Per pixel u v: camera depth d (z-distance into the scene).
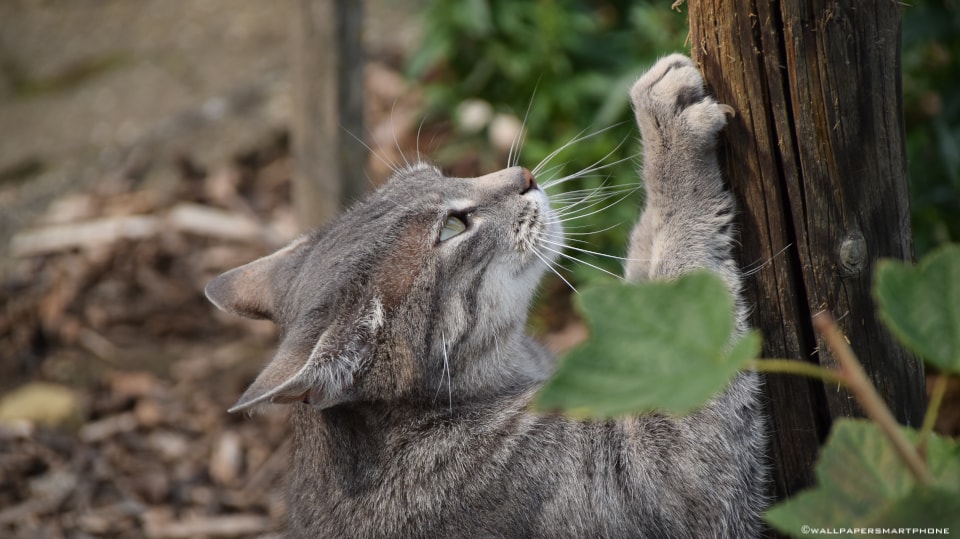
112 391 8.25
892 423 1.89
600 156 7.28
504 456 4.51
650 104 4.19
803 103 3.65
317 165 8.21
